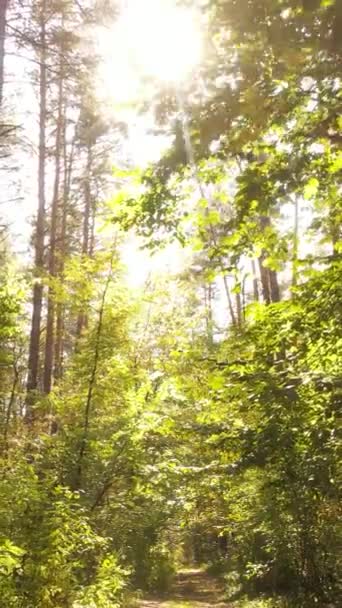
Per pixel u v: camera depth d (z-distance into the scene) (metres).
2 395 13.62
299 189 5.36
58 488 8.20
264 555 14.18
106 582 7.85
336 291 5.58
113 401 11.17
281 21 3.86
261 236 6.03
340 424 5.46
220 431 6.84
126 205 5.61
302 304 5.74
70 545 7.86
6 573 5.79
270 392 5.68
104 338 10.99
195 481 9.94
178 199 5.64
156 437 10.75
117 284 11.14
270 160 5.36
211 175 5.55
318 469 5.68
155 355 15.20
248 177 5.29
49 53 14.45
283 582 13.22
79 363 11.09
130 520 11.03
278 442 5.88
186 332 15.59
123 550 11.81
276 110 4.64
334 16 3.73
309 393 5.78
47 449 10.75
